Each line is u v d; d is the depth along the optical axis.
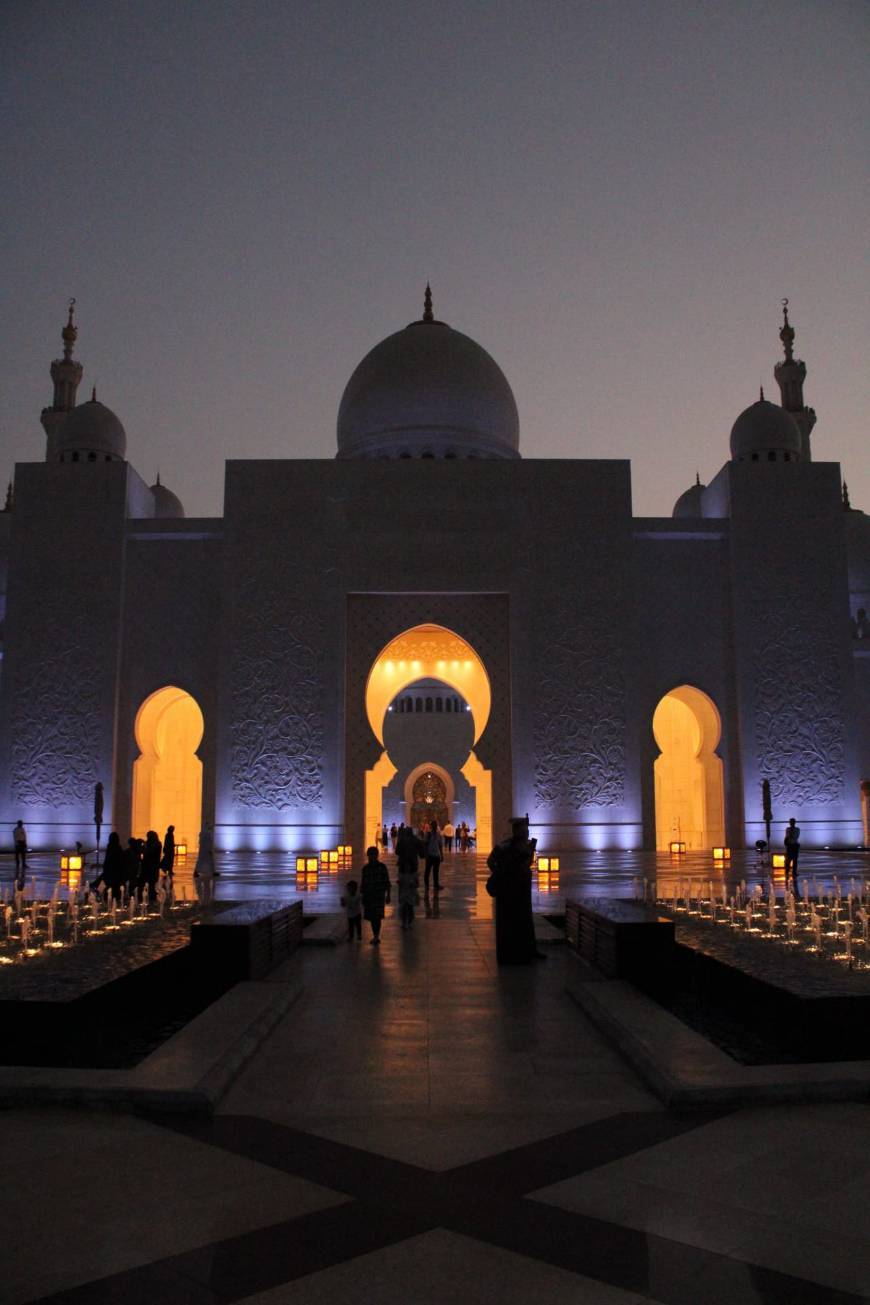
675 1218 3.19
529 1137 3.96
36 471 22.86
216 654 22.47
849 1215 3.19
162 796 27.02
